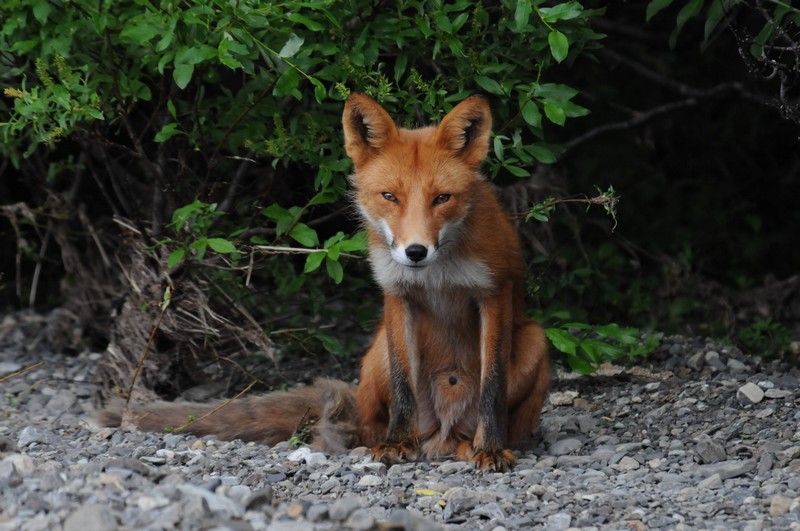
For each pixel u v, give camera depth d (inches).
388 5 425.4
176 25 380.8
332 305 596.4
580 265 605.3
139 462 297.6
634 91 731.4
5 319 635.5
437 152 350.9
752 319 616.7
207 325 451.2
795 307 624.7
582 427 406.0
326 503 297.0
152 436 393.1
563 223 642.8
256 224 478.9
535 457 372.5
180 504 258.1
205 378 490.3
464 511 294.4
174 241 415.2
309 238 409.4
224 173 526.0
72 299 579.8
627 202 716.0
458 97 409.1
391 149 352.8
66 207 558.3
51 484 277.7
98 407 454.6
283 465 341.1
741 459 346.9
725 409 408.2
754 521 270.7
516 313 390.3
